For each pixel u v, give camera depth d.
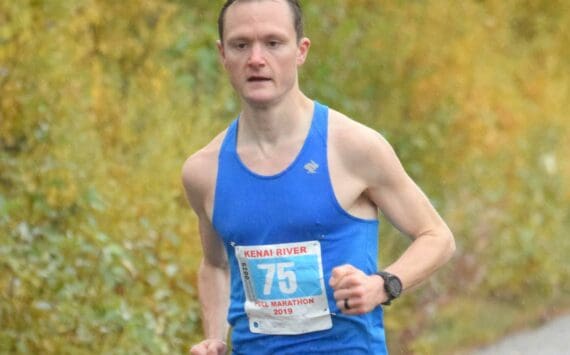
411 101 24.27
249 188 10.39
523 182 24.70
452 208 23.27
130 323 15.70
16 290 15.21
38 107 17.44
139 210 17.80
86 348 15.31
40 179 16.84
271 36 10.17
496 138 24.84
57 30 18.39
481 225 23.27
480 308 21.80
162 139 19.19
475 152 24.34
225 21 10.34
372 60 24.16
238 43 10.23
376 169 10.30
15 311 15.12
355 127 10.35
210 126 20.44
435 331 20.50
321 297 10.35
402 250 21.42
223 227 10.55
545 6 31.36
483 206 23.75
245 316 10.69
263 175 10.34
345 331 10.41
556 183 25.09
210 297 11.48
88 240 16.69
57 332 15.23
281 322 10.46
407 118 24.16
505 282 22.91
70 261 16.12
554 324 21.84
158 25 20.91
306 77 23.44
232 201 10.45
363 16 24.78
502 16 29.05
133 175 18.44
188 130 19.77
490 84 25.97
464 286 22.34
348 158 10.28
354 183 10.30
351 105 23.52
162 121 19.47
